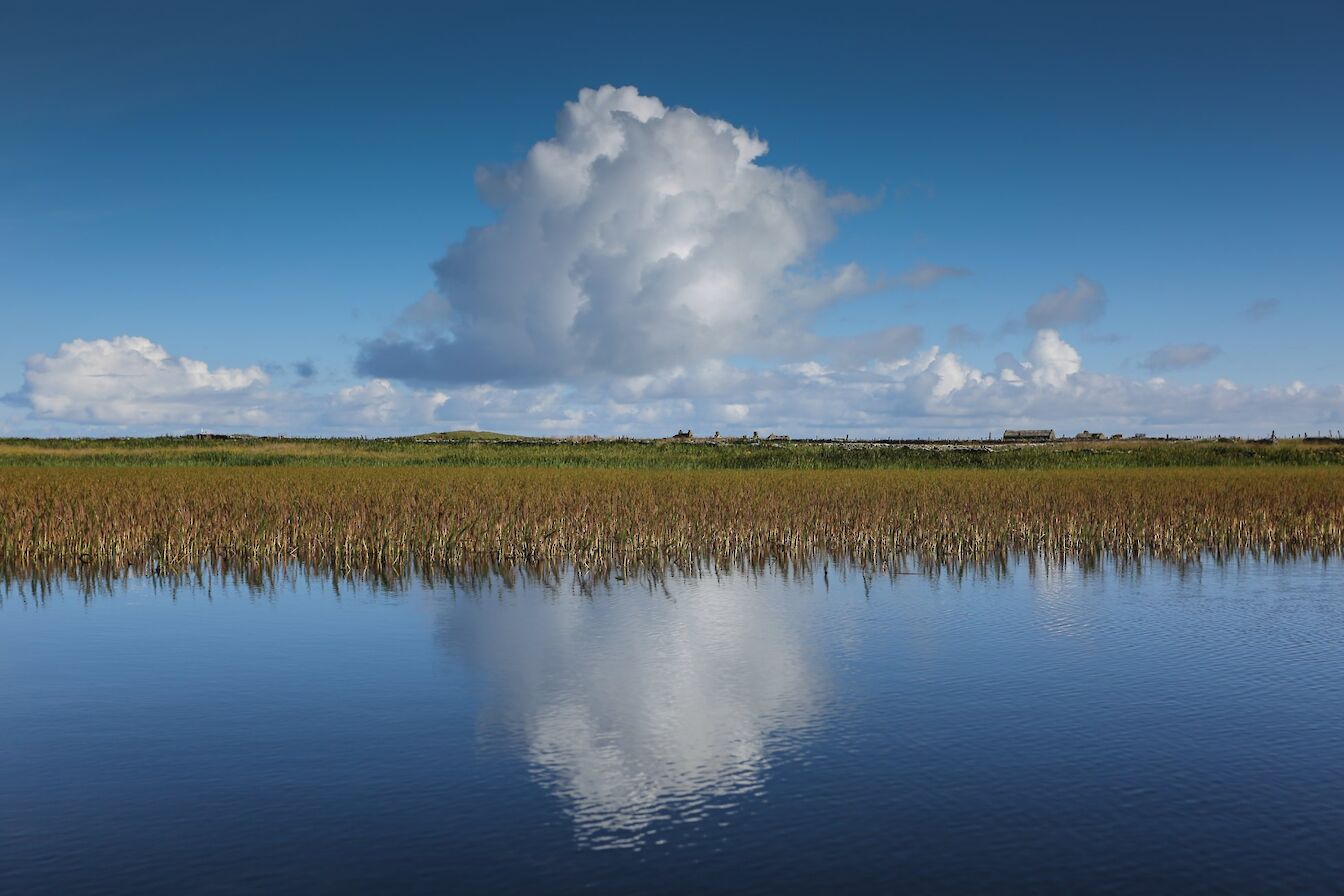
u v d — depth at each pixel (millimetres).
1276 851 8156
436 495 32719
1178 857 8055
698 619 18156
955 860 7992
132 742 11109
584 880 7652
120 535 26188
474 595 20906
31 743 11086
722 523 28516
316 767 10250
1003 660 14859
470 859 8039
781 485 39312
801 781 9781
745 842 8359
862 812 8969
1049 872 7797
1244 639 16234
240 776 9992
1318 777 9844
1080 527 28812
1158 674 13961
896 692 13078
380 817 8906
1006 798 9305
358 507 30094
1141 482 41188
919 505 31484
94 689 13391
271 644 16156
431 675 14117
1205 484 39625
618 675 14078
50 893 7484
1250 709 12211
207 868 7902
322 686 13523
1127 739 11055
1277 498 33156
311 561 26281
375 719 11953
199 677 14031
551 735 11289
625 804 9180
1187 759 10383
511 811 9055
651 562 26078
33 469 56469
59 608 19484
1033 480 43125
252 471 54000
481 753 10695
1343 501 32688
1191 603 19578
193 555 26312
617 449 80562
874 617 18281
